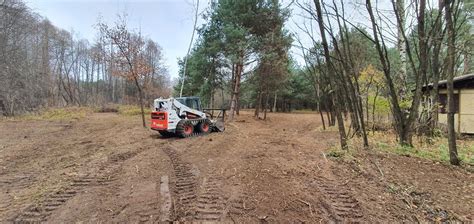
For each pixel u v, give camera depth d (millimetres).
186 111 10773
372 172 4887
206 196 3869
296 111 39812
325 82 13188
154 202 3678
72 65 38906
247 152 6820
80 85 41594
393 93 6992
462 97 10891
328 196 3861
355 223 3146
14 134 11195
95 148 8023
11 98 20688
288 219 3203
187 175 4961
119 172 5234
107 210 3469
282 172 4922
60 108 26531
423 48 6434
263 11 16812
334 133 11625
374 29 6566
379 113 10688
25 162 6270
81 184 4512
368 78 10922
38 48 28484
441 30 6363
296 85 35344
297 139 9602
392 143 7574
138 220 3189
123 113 24859
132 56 13938
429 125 8562
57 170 5512
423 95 9133
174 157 6562
